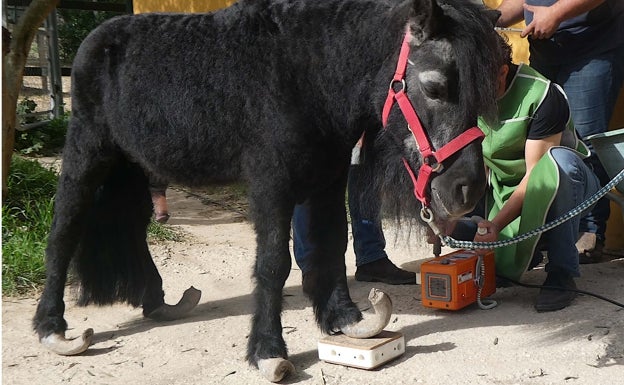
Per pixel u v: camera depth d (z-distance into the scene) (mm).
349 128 3217
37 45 10062
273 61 3152
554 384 3025
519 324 3707
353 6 3166
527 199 3912
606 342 3416
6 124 5535
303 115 3131
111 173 3963
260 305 3262
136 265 4047
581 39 4617
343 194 3535
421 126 2910
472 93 2762
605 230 5023
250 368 3289
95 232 3996
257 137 3182
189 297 4039
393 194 3203
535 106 3920
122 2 13570
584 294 4055
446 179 2873
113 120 3562
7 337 3814
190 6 8797
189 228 6234
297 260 4402
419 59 2875
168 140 3383
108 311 4277
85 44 3645
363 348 3223
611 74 4633
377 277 4590
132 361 3477
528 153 3996
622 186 4090
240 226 6355
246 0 3305
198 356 3496
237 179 3406
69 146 3738
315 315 3623
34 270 4691
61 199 3766
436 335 3615
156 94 3373
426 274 3867
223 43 3266
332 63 3133
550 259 3938
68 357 3553
